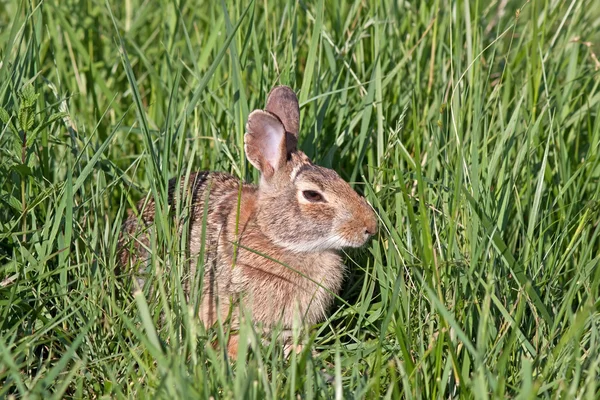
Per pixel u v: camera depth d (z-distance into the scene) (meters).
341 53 11.73
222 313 9.66
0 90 9.36
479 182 9.38
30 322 8.32
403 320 8.70
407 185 10.39
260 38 12.06
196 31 12.65
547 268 9.10
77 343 7.26
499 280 8.84
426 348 8.36
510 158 10.43
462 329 8.36
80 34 13.13
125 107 12.44
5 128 9.13
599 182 10.05
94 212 9.56
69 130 10.39
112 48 13.11
